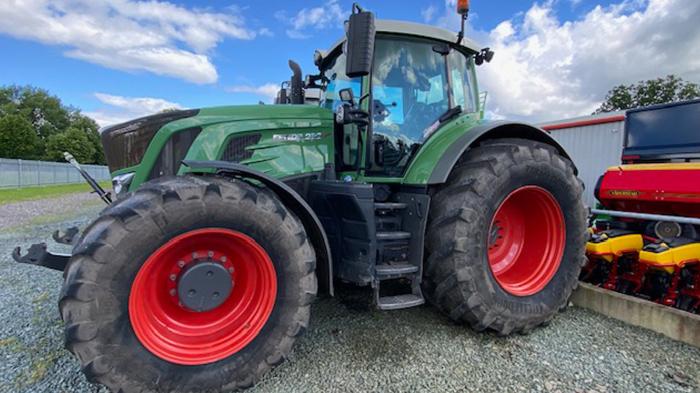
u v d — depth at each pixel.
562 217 2.70
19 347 2.32
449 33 3.06
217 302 1.88
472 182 2.39
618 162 6.58
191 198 1.77
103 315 1.62
